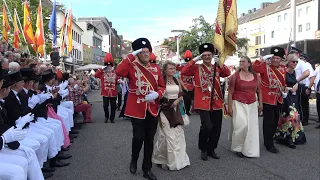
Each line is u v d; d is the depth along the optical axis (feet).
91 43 209.36
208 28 75.51
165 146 17.57
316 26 153.79
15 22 55.57
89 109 33.37
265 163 18.66
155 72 16.30
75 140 25.26
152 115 15.93
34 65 23.09
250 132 19.70
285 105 22.77
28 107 15.81
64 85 27.02
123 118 36.83
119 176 16.71
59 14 123.13
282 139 22.98
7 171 11.26
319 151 21.25
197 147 22.52
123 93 42.27
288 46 43.93
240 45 97.96
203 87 19.03
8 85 13.35
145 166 16.33
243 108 19.88
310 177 16.29
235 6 19.20
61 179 16.34
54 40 47.26
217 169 17.62
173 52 91.61
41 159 15.44
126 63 15.81
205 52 19.07
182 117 17.88
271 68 21.07
